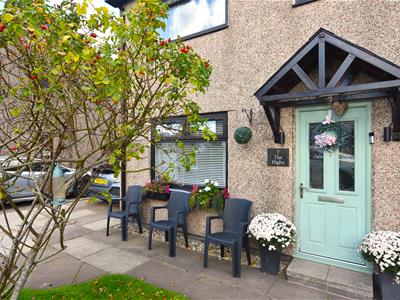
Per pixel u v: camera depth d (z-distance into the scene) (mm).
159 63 2205
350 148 3197
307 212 3455
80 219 5926
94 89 1975
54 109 2004
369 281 2770
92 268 3412
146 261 3633
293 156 3541
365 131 3094
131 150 2170
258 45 3871
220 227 4105
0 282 1873
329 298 2695
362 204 3105
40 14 1602
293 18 3590
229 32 4141
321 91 2711
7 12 1620
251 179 3840
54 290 2795
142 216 5152
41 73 1908
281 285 2957
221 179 4312
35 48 1941
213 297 2717
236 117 4031
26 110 2184
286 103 3461
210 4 4484
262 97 3094
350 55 2592
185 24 4801
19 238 1808
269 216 3389
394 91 2668
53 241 4430
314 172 3432
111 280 3014
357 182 3135
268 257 3234
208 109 4305
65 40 1624
